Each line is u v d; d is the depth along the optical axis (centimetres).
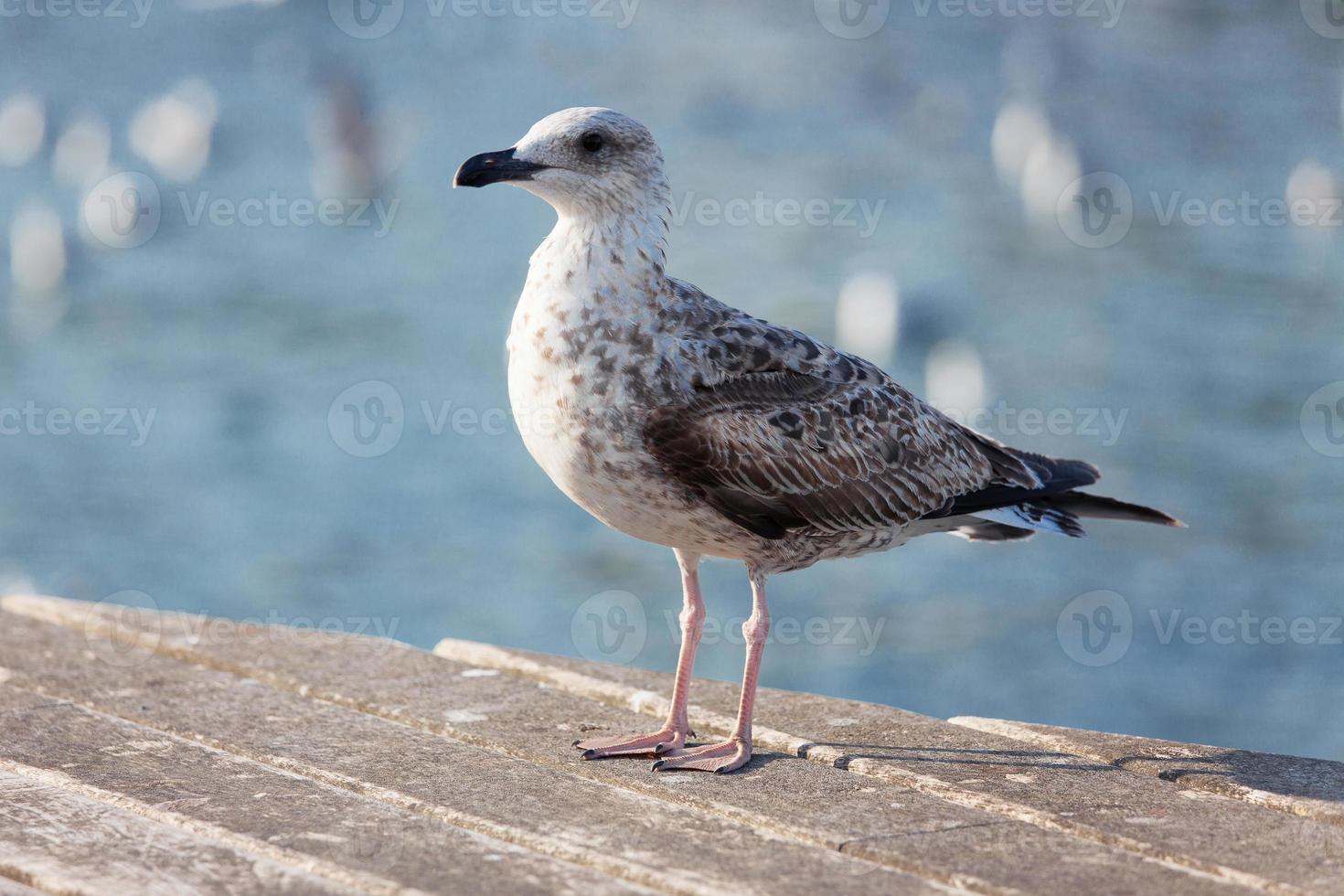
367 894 447
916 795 541
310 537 1780
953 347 2398
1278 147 3672
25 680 671
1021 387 2212
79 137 3878
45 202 3319
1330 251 2888
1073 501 721
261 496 1908
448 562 1716
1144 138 3759
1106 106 4016
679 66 4616
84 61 4572
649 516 616
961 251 2902
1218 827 507
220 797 527
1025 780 555
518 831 496
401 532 1792
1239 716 1340
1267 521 1741
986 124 3959
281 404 2230
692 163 3634
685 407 598
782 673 1417
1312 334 2423
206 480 1958
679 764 570
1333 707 1353
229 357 2441
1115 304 2588
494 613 1588
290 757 576
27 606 800
